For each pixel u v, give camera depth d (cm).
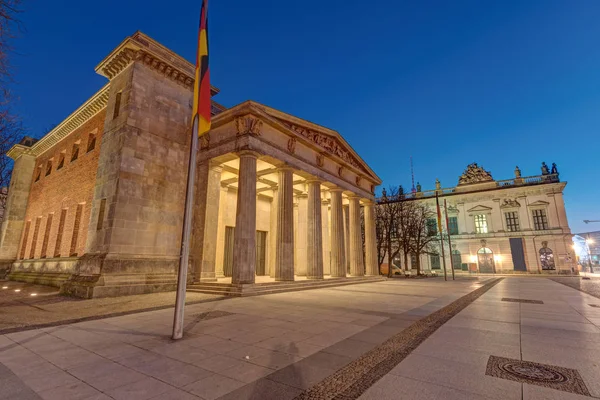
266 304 1324
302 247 3172
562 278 3875
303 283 2059
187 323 930
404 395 436
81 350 662
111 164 1858
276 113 2214
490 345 685
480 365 556
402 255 6050
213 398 433
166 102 2106
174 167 2091
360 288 2153
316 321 956
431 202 6038
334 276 2670
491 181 5731
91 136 2456
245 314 1080
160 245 1919
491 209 5547
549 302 1424
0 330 844
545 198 5191
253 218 1892
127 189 1800
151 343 714
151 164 1950
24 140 3447
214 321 957
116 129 1912
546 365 555
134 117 1898
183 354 631
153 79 2050
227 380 497
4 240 3047
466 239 5650
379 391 449
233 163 2466
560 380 485
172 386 475
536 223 5216
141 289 1691
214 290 1747
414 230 4597
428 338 748
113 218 1717
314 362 580
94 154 2292
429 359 591
